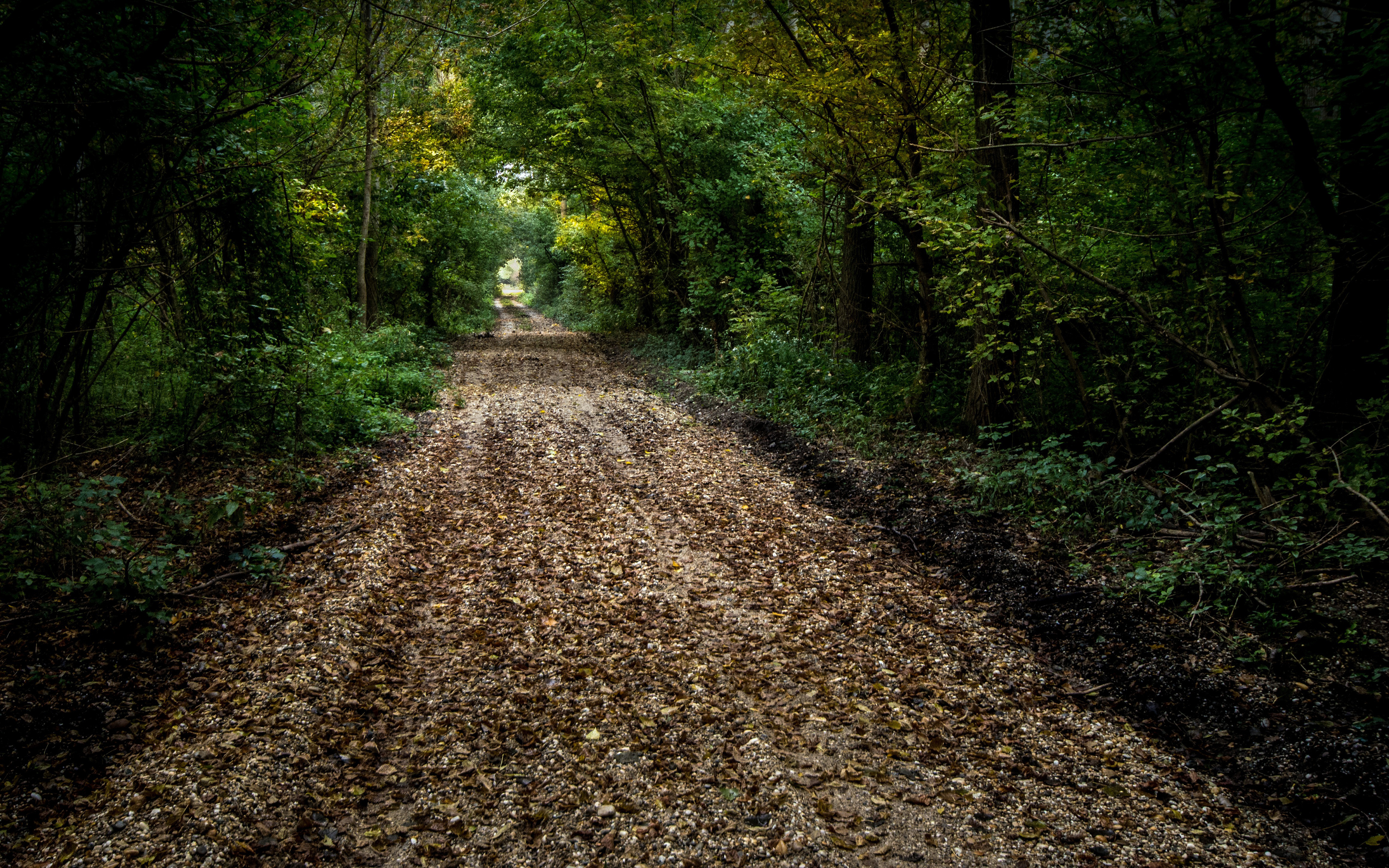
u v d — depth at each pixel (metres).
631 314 28.50
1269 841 3.15
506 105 19.73
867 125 9.73
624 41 16.23
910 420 9.77
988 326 8.68
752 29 10.82
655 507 7.42
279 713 3.89
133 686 4.09
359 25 10.15
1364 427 6.03
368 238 19.31
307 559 5.89
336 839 3.13
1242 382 6.23
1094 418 8.61
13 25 4.28
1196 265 7.45
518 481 8.23
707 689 4.27
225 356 7.79
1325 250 6.02
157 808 3.20
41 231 6.29
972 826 3.22
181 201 7.82
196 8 6.21
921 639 4.87
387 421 10.20
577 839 3.13
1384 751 3.50
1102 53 6.65
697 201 17.70
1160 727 3.96
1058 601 5.20
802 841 3.11
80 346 6.70
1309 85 6.48
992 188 8.13
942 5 9.50
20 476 6.02
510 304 61.34
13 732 3.56
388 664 4.54
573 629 4.99
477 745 3.79
